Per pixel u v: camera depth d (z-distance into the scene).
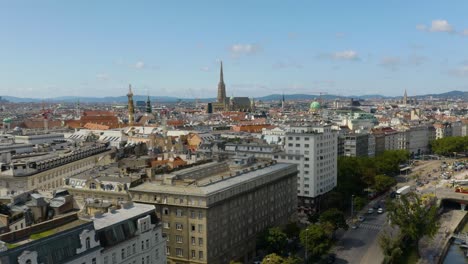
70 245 144.25
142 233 176.62
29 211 167.00
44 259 134.75
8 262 124.19
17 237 135.25
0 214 156.25
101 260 156.12
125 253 168.12
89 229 152.12
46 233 141.12
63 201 179.75
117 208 187.12
